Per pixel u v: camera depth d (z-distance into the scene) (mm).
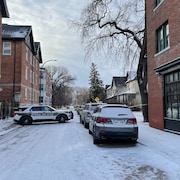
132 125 10492
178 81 13219
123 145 10586
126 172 6680
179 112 13078
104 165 7398
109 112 10672
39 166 7312
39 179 6109
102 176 6336
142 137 12438
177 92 13336
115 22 24094
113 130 10320
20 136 13922
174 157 8227
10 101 33031
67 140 12039
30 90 43406
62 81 95250
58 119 22844
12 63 35938
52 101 93312
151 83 17266
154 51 16594
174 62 12656
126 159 8117
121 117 10500
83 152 9219
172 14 13648
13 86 35625
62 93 101562
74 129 16953
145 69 22312
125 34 24484
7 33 36625
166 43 14883
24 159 8219
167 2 14383
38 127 18984
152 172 6668
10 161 7961
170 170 6824
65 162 7770
